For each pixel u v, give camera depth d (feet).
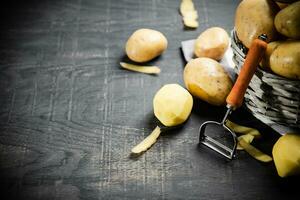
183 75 2.86
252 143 2.56
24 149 2.54
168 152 2.52
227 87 2.60
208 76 2.61
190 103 2.59
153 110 2.73
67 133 2.62
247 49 2.50
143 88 2.86
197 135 2.61
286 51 2.24
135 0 3.42
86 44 3.12
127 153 2.52
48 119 2.69
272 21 2.38
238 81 2.33
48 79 2.91
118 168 2.46
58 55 3.05
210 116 2.69
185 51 3.00
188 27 3.23
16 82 2.89
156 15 3.32
